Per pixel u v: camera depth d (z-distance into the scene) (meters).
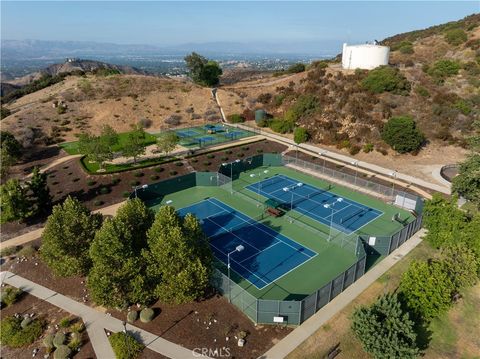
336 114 75.81
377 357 22.50
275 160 61.94
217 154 64.50
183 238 26.80
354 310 25.97
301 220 43.78
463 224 33.25
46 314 28.25
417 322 26.98
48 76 126.69
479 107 71.56
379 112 72.75
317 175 57.56
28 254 35.72
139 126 71.94
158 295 26.66
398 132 61.81
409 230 38.28
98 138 57.56
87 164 57.94
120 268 26.55
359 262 31.30
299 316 26.55
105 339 25.72
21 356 24.88
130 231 28.62
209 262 28.92
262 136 76.62
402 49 102.44
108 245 26.08
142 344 25.16
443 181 53.41
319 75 91.50
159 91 94.50
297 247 38.12
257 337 25.84
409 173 56.72
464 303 29.39
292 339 25.69
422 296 26.39
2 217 39.31
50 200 44.66
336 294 29.95
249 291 31.27
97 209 46.03
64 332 26.36
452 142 65.38
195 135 77.00
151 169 56.47
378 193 50.59
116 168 56.06
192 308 28.42
